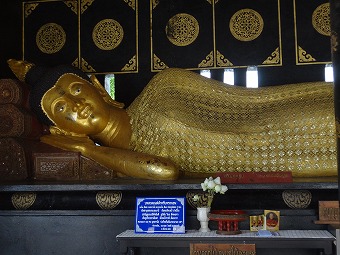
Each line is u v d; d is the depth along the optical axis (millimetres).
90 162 5180
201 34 6637
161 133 5340
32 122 5555
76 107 5434
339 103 2684
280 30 6496
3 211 4664
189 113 5402
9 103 5488
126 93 6707
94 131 5547
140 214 4094
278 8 6527
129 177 5238
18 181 5098
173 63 6648
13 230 4652
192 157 5250
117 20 6816
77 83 5574
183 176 5320
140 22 6766
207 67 6578
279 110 5297
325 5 6453
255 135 5156
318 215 4258
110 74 6758
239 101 5426
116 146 5590
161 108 5438
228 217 3904
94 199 4586
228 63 6551
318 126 5086
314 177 4977
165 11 6730
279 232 4008
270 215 4043
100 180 5074
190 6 6695
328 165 5008
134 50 6746
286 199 4371
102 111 5535
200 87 5527
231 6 6617
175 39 6672
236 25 6582
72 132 5559
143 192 4543
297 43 6453
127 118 5676
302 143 5094
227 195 4449
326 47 6406
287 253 4164
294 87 5410
